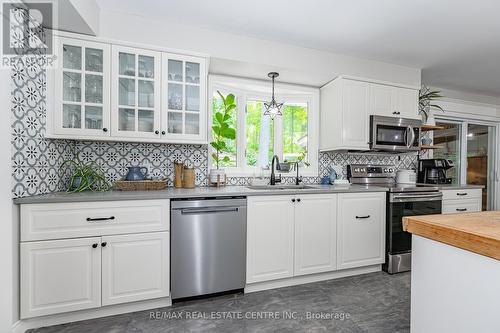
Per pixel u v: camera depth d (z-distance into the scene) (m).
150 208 1.84
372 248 2.56
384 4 1.97
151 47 2.09
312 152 3.18
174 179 2.43
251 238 2.12
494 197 4.55
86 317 1.73
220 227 2.00
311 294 2.13
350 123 2.80
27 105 1.63
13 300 1.52
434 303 0.95
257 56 2.50
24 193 1.61
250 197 2.11
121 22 2.11
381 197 2.61
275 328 1.66
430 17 2.13
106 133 2.00
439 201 2.81
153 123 2.14
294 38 2.51
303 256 2.29
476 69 3.27
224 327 1.66
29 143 1.65
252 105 3.07
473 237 0.77
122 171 2.37
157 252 1.85
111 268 1.75
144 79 2.09
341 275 2.49
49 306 1.62
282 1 1.95
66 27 1.86
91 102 1.98
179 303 1.96
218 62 2.47
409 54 2.85
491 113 4.47
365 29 2.34
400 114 3.02
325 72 2.77
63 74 1.90
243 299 2.03
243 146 2.96
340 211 2.44
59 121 1.87
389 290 2.21
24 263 1.57
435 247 0.95
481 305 0.80
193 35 2.31
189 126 2.26
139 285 1.81
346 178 3.27
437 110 4.05
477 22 2.20
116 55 2.02
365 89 2.88
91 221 1.71
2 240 1.44
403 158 3.59
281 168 2.86
